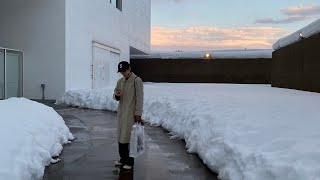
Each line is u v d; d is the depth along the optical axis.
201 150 7.32
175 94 17.41
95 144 8.74
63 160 7.06
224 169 5.73
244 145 5.79
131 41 37.28
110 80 29.06
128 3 35.59
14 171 4.78
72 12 20.97
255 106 10.39
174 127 10.57
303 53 21.20
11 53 18.92
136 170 6.47
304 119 7.59
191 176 6.14
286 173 4.30
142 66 46.56
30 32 20.33
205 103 11.64
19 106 8.28
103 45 26.55
